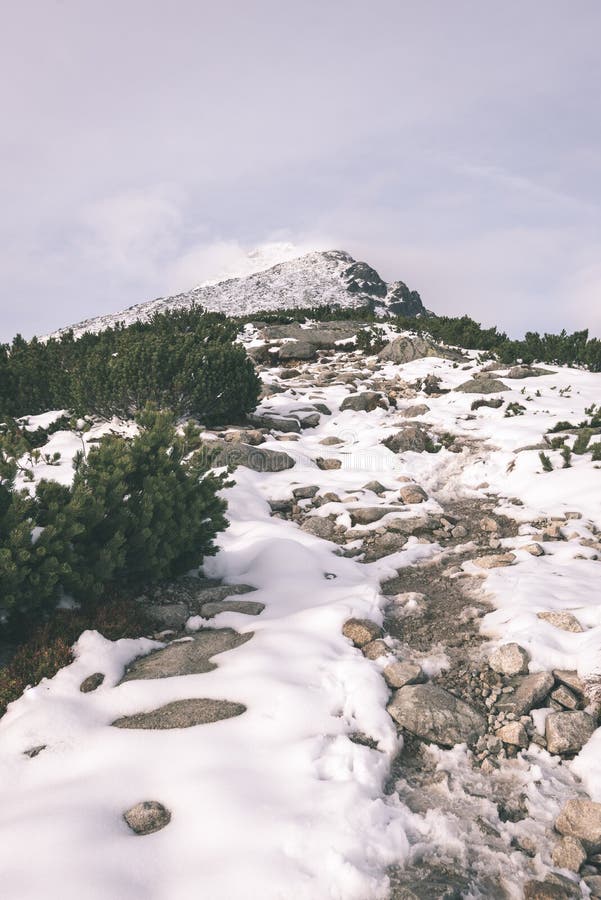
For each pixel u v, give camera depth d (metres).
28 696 3.67
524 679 3.90
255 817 2.70
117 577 5.18
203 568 5.81
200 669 4.03
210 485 5.80
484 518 7.49
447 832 2.75
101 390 10.43
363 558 6.43
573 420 11.35
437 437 11.20
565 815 2.80
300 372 17.69
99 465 5.14
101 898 2.31
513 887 2.50
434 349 19.08
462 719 3.53
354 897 2.36
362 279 143.88
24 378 11.27
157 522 5.12
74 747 3.28
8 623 4.34
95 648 4.16
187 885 2.39
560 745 3.30
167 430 5.82
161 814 2.78
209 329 16.72
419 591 5.46
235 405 11.21
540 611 4.56
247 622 4.75
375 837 2.63
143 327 18.47
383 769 3.16
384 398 13.77
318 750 3.19
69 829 2.64
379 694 3.72
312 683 3.82
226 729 3.38
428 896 2.38
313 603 5.08
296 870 2.44
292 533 6.71
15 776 3.08
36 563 4.35
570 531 6.62
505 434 10.84
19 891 2.33
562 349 17.94
